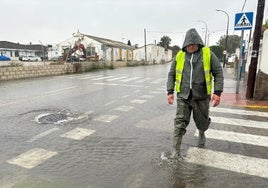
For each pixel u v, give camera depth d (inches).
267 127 229.0
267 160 159.0
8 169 141.8
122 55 2100.1
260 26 341.1
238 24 398.9
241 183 130.9
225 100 349.7
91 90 445.4
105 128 218.5
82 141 186.7
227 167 148.3
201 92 158.6
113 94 402.9
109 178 133.2
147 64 2049.7
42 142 183.5
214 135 204.7
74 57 1171.3
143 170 142.4
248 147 180.2
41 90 438.0
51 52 2234.3
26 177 133.0
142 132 208.7
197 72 155.9
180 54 162.1
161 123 235.6
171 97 167.5
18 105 308.8
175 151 160.1
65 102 330.0
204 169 144.9
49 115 259.4
